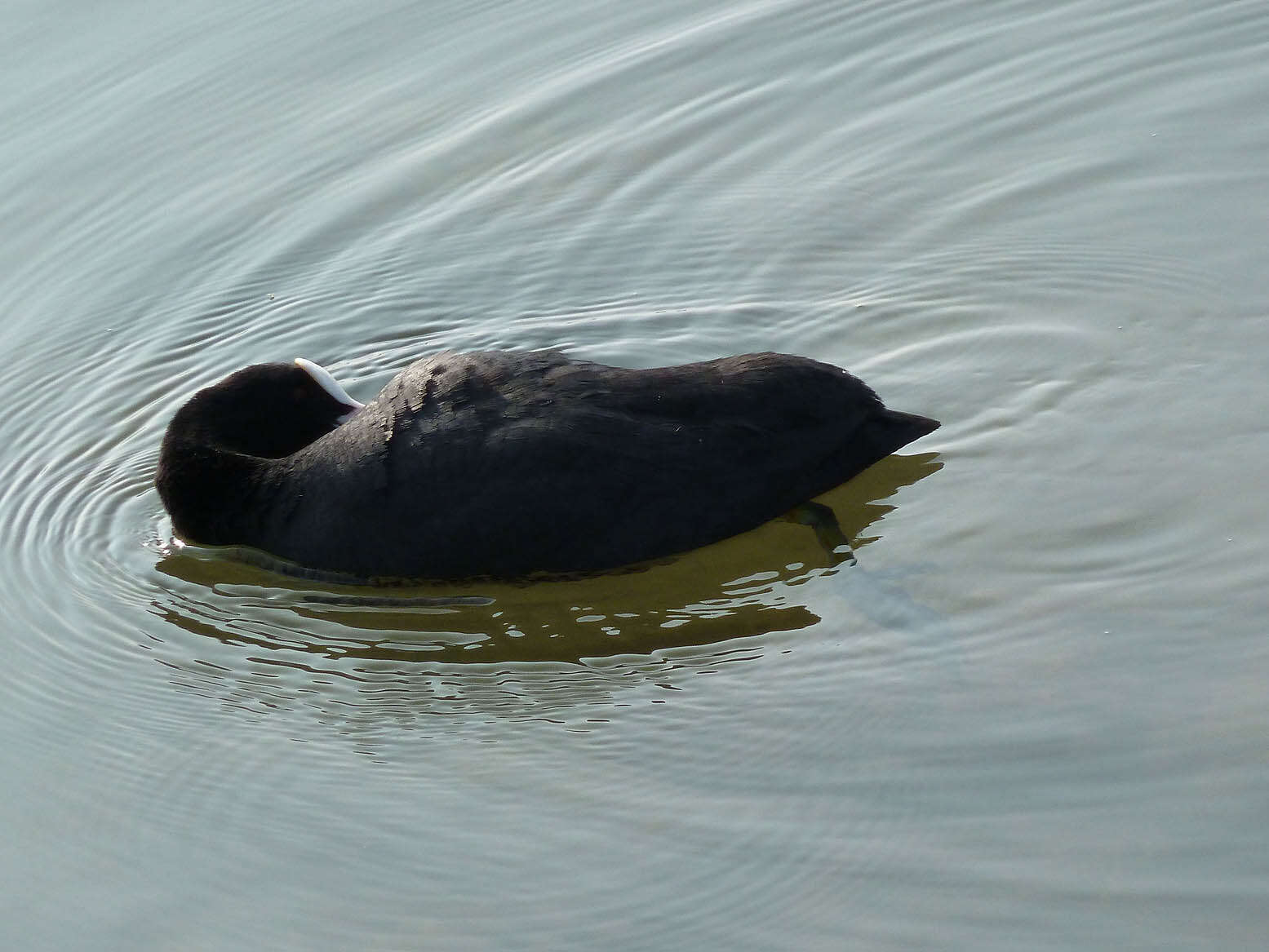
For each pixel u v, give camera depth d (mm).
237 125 15539
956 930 7098
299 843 8289
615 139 14883
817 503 10211
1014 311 11945
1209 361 10945
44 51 16531
